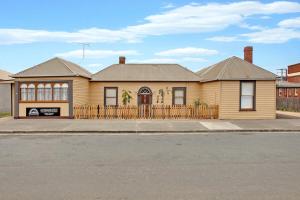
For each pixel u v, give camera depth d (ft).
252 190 20.44
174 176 23.98
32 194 19.83
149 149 35.76
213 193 19.84
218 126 57.06
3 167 27.14
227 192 20.03
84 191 20.36
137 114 72.08
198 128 54.54
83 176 24.08
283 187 21.09
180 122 62.90
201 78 82.69
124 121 64.80
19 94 71.77
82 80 76.48
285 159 30.17
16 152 34.17
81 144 39.63
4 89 92.58
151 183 22.12
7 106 92.79
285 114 87.56
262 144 39.29
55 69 72.59
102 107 71.51
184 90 82.23
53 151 34.71
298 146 37.73
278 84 169.99
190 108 71.82
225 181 22.56
